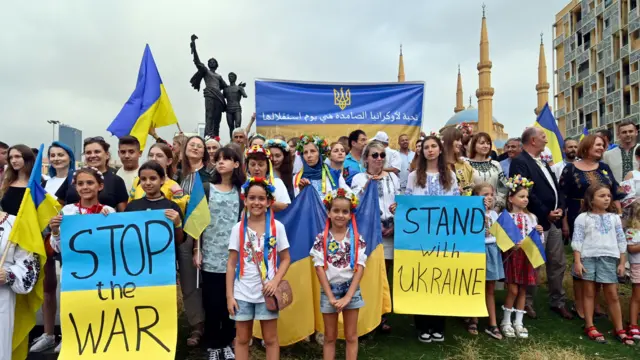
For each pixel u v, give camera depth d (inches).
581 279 202.4
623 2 1290.6
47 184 180.9
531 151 210.2
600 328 197.2
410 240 187.6
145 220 148.8
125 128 237.3
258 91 298.8
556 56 1726.1
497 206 207.3
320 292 157.6
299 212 169.2
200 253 162.7
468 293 183.0
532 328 196.7
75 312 141.9
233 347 163.9
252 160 162.2
